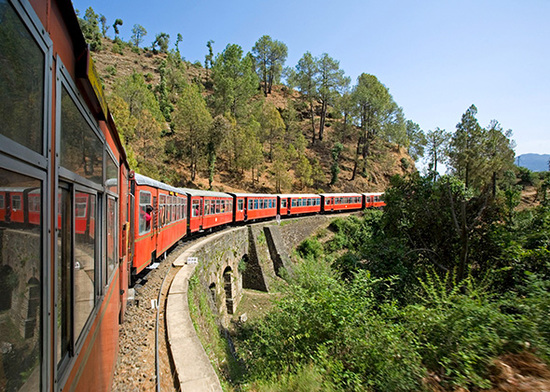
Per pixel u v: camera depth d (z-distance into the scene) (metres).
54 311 1.75
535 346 5.21
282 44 77.00
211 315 10.42
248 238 22.77
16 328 1.38
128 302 7.94
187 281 9.74
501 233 11.33
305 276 9.80
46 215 1.63
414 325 6.50
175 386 5.17
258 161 39.28
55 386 1.77
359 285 8.17
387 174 58.81
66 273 2.07
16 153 1.30
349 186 51.34
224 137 35.09
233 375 7.43
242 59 56.59
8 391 1.32
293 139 52.47
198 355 5.90
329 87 60.66
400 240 13.17
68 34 2.04
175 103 54.94
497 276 9.71
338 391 5.41
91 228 2.73
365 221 32.50
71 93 2.08
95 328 2.89
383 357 5.86
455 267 11.62
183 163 38.69
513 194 12.91
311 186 47.72
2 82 1.19
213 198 20.11
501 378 4.84
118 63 69.31
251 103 54.34
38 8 1.52
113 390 4.89
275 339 7.98
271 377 6.63
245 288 22.23
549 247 9.84
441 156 36.06
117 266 5.00
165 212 11.79
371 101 53.84
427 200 13.74
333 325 7.15
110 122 3.60
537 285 6.61
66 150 1.99
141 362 5.68
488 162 31.22
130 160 21.34
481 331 5.80
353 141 63.66
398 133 57.59
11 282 1.33
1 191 1.21
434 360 5.69
